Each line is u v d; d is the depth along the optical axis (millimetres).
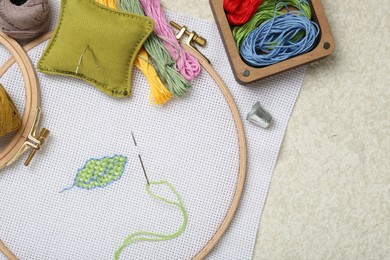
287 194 1353
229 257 1313
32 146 1194
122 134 1256
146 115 1256
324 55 1229
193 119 1259
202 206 1270
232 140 1263
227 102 1253
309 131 1351
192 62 1240
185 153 1264
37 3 1156
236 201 1265
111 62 1201
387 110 1364
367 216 1372
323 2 1349
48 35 1232
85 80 1226
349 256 1368
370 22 1357
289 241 1357
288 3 1255
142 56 1227
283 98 1316
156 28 1227
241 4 1208
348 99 1357
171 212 1269
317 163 1356
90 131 1250
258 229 1346
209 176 1266
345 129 1358
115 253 1264
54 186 1250
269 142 1315
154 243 1270
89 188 1254
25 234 1250
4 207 1241
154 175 1264
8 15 1139
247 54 1222
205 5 1323
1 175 1235
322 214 1362
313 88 1348
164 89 1213
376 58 1361
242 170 1260
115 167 1256
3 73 1215
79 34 1188
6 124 1122
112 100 1251
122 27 1187
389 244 1371
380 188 1372
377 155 1367
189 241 1271
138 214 1267
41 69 1218
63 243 1258
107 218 1263
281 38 1236
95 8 1188
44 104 1242
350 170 1364
